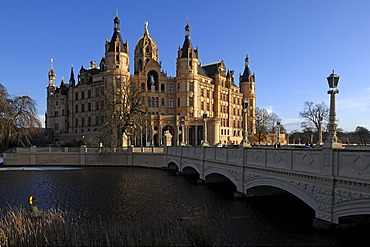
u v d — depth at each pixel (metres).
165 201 21.69
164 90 88.62
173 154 40.81
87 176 36.88
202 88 92.50
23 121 51.81
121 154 50.97
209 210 18.38
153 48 97.38
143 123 57.25
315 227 12.73
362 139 93.94
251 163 18.50
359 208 10.71
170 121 79.12
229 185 27.86
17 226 13.02
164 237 11.18
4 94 50.88
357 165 10.67
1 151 60.19
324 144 12.25
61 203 21.53
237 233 13.90
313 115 72.81
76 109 96.62
